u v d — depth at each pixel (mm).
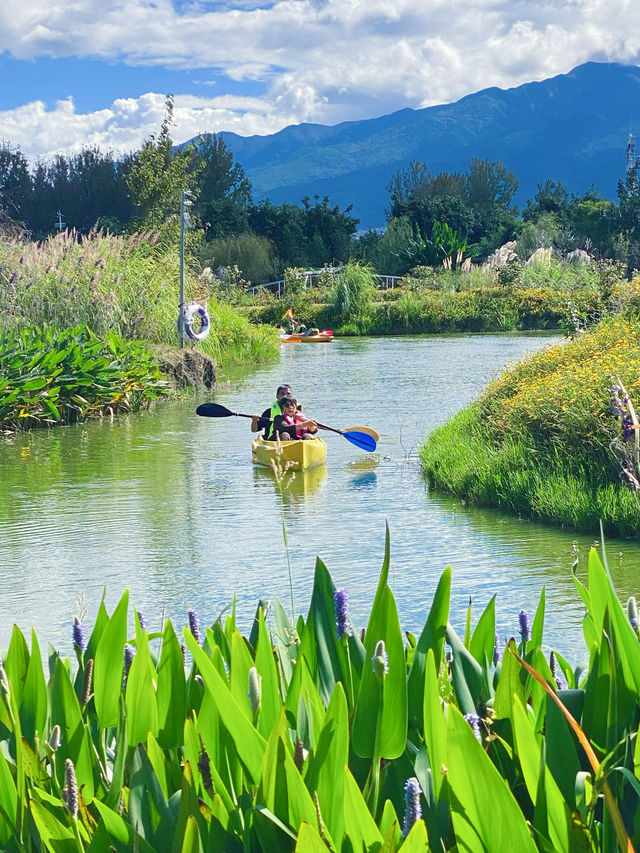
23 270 25828
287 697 2713
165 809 2383
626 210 79938
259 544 11133
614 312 26391
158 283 30516
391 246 79562
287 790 2221
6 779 2512
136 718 2732
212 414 17969
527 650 3457
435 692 2377
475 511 12516
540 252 63031
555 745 2332
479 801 2059
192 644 2357
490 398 17656
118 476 15438
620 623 2391
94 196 100188
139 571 10086
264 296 64438
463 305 53312
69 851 2342
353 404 23547
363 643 3082
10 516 12758
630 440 2854
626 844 2018
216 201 85812
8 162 102188
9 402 19922
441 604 2863
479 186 125438
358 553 10594
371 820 2109
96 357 22719
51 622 8430
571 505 11547
